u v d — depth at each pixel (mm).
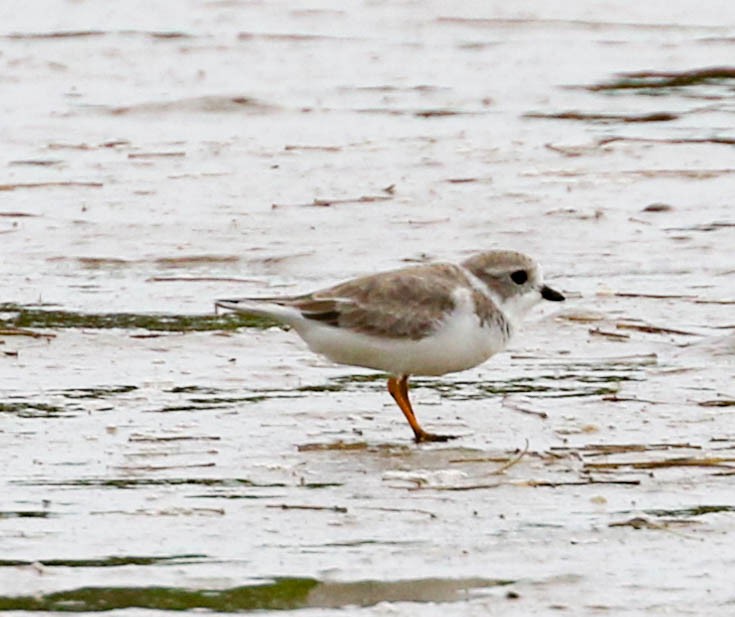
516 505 10906
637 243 18875
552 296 12852
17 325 15680
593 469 11609
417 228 19344
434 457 11977
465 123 25953
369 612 9188
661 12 37344
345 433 12617
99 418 12891
